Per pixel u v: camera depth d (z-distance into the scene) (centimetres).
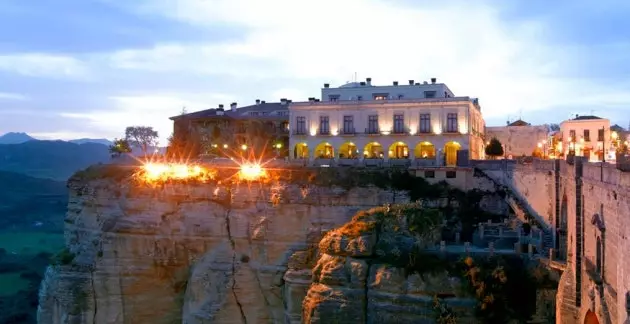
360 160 7188
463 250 4991
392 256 4822
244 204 6469
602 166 3272
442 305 4456
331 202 6272
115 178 7081
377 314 4634
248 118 9638
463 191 6309
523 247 4972
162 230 6619
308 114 7912
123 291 6638
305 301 5003
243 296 6319
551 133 10881
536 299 4462
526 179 5869
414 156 7425
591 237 3584
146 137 12656
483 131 9438
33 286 12256
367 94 8494
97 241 6894
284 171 6556
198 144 9375
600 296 3259
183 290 6744
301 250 6122
